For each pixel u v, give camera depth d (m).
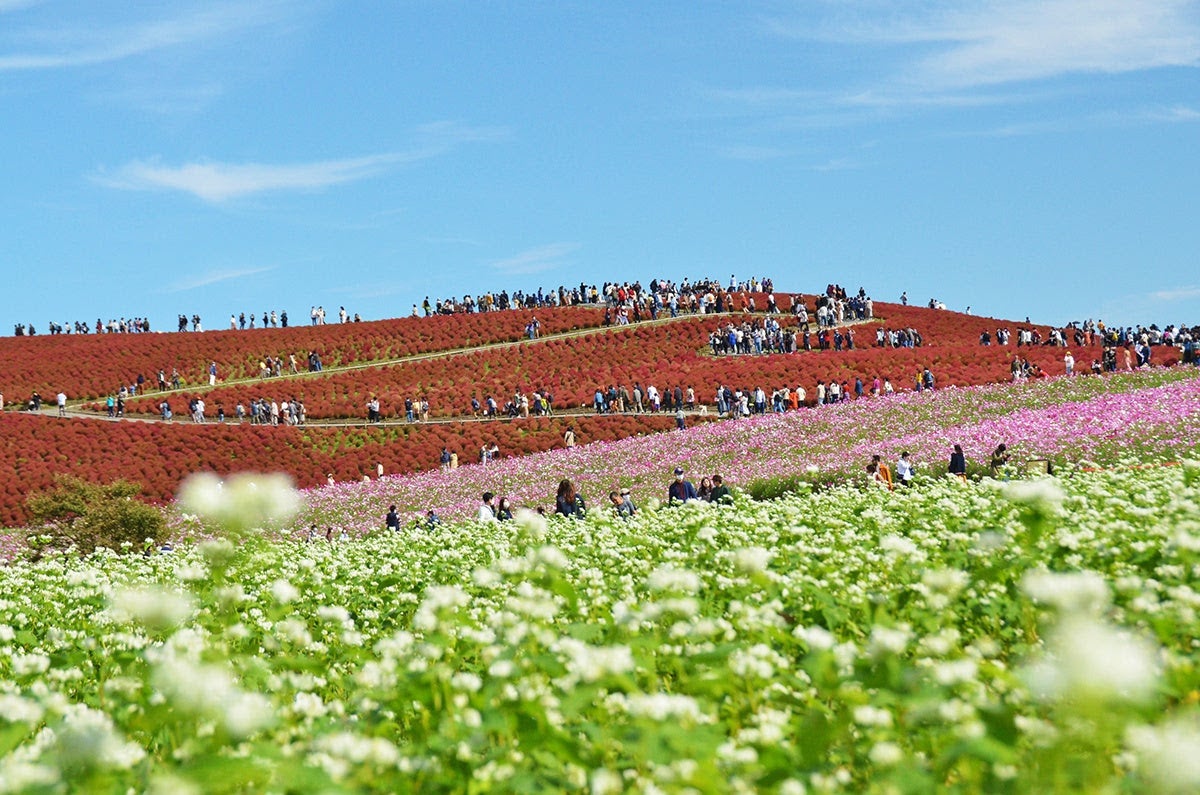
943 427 42.41
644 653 5.80
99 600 10.42
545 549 7.08
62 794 3.80
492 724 4.49
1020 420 35.97
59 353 83.31
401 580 11.79
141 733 5.72
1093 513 10.42
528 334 81.69
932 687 4.40
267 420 64.19
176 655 5.88
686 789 3.75
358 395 68.75
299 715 5.29
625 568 10.66
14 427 61.19
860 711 4.24
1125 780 3.53
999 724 3.95
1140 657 3.27
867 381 59.84
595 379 67.56
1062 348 66.19
